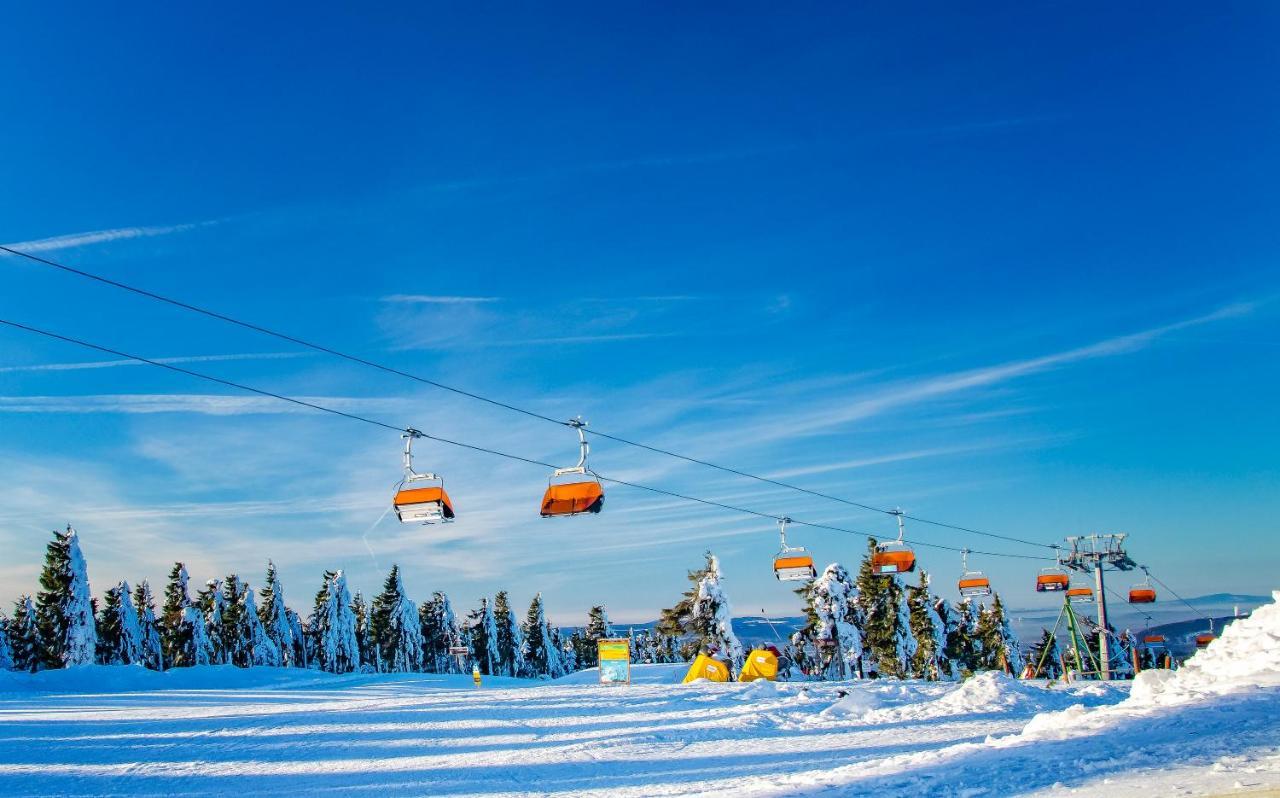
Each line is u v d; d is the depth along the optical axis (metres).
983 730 19.55
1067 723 13.09
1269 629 15.20
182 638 90.25
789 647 70.75
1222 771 7.97
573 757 16.78
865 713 23.06
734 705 26.59
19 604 84.94
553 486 24.98
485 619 115.25
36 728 22.02
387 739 19.72
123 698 35.66
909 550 43.16
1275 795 6.69
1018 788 8.87
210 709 28.31
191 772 15.41
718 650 59.19
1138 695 15.59
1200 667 15.50
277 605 102.00
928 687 29.66
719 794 11.30
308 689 43.62
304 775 15.11
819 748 17.42
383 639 113.31
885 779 10.73
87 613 71.56
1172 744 9.76
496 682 54.22
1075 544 47.75
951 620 83.12
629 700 27.89
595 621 136.62
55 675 45.69
